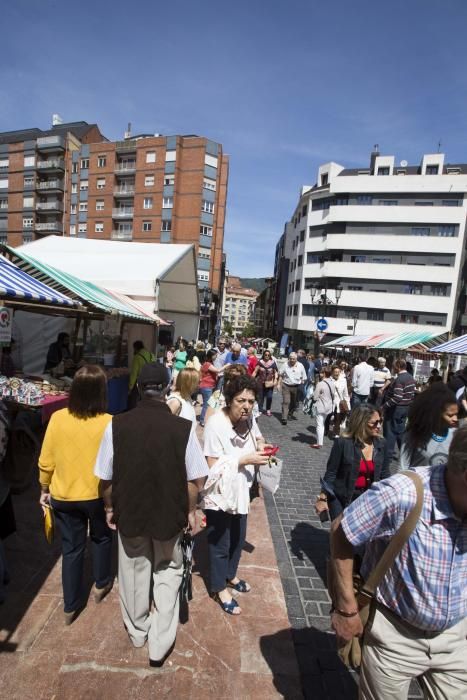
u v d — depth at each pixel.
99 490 2.28
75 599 2.44
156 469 2.07
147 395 2.23
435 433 2.78
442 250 41.94
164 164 45.31
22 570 2.97
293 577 3.21
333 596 1.51
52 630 2.40
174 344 17.39
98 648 2.29
